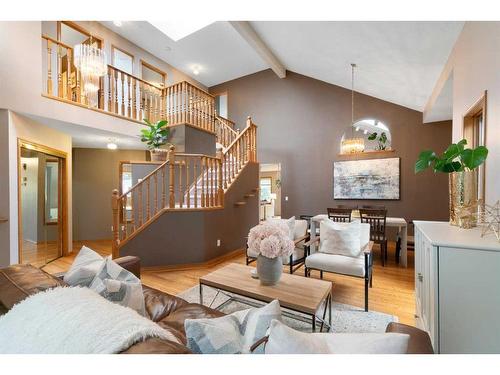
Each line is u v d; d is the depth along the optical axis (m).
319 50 4.80
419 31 3.09
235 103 7.73
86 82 4.09
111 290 1.34
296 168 6.77
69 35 5.41
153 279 3.46
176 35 5.77
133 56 6.13
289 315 2.31
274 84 7.14
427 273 1.64
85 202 6.32
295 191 6.76
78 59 3.96
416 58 3.69
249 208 5.30
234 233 4.82
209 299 2.82
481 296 1.31
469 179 1.86
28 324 0.86
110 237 6.50
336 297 2.88
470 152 1.80
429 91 4.53
